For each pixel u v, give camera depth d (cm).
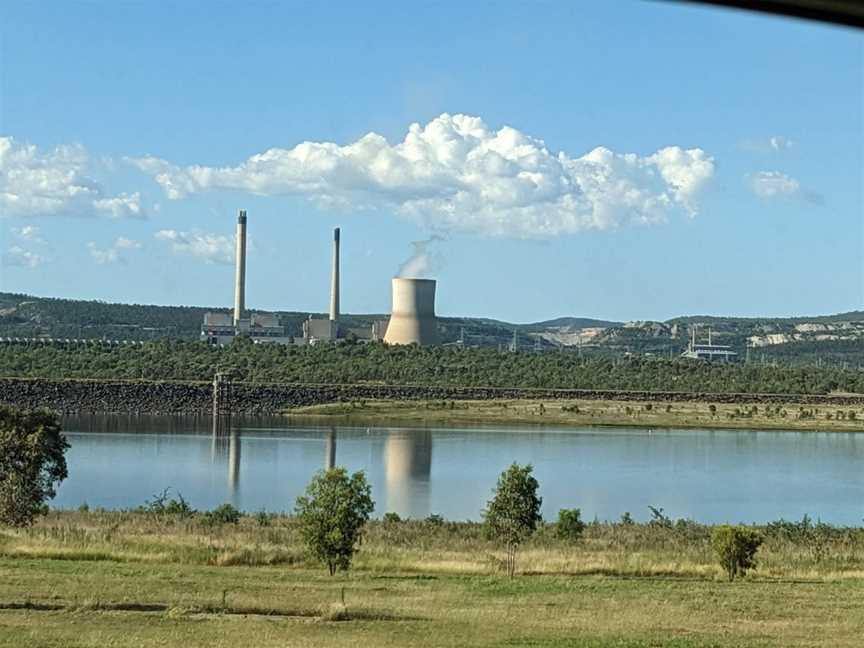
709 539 5825
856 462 13012
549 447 14500
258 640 3052
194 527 5875
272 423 18650
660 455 13612
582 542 5747
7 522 4731
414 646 3017
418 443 14875
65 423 18100
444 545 5422
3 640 2953
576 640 3156
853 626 3466
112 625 3244
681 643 3131
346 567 4456
